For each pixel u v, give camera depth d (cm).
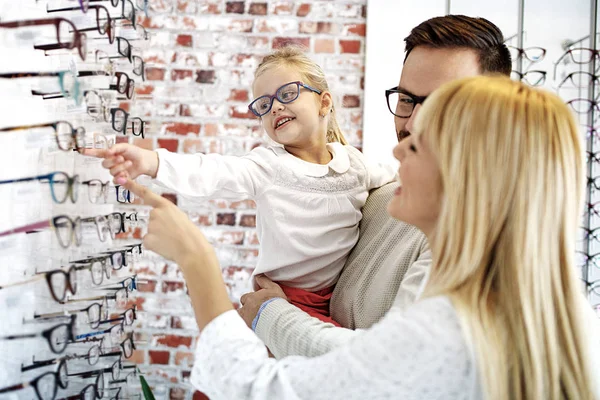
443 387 68
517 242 72
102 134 87
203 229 236
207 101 236
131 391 87
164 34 234
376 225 132
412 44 116
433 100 79
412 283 99
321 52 235
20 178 68
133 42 89
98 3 78
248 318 112
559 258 75
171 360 236
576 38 211
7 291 67
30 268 70
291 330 101
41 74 69
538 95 76
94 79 77
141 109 234
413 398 68
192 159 118
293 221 132
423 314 70
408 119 116
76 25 73
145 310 235
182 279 236
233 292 236
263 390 73
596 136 203
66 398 72
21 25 66
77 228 69
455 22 113
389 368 68
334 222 134
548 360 72
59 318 68
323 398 70
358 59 235
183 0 234
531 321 70
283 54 150
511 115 73
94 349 77
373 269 121
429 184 79
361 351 70
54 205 71
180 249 83
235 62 235
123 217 85
